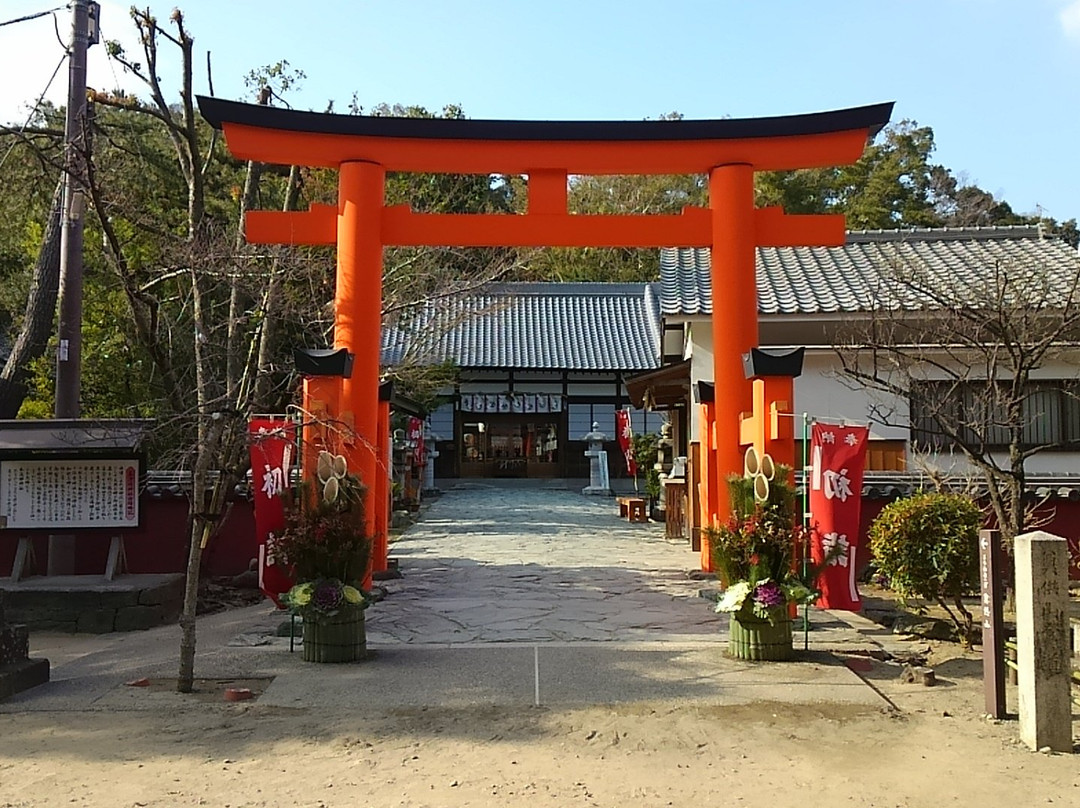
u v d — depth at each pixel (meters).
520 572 12.25
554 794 4.60
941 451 13.84
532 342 32.62
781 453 8.54
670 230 10.20
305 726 5.73
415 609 9.63
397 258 16.97
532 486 30.70
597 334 33.22
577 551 14.60
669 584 11.21
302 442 8.39
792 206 38.94
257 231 10.24
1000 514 8.66
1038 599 5.32
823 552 8.47
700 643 8.05
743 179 10.16
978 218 38.06
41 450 9.87
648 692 6.48
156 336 11.74
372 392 9.98
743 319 10.05
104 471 10.05
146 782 4.76
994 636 5.91
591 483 28.05
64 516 10.00
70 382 10.66
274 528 8.67
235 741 5.43
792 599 7.37
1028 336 8.95
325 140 9.98
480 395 32.47
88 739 5.49
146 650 8.23
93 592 9.65
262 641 8.20
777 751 5.25
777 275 16.92
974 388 12.91
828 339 14.74
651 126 10.05
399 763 5.05
